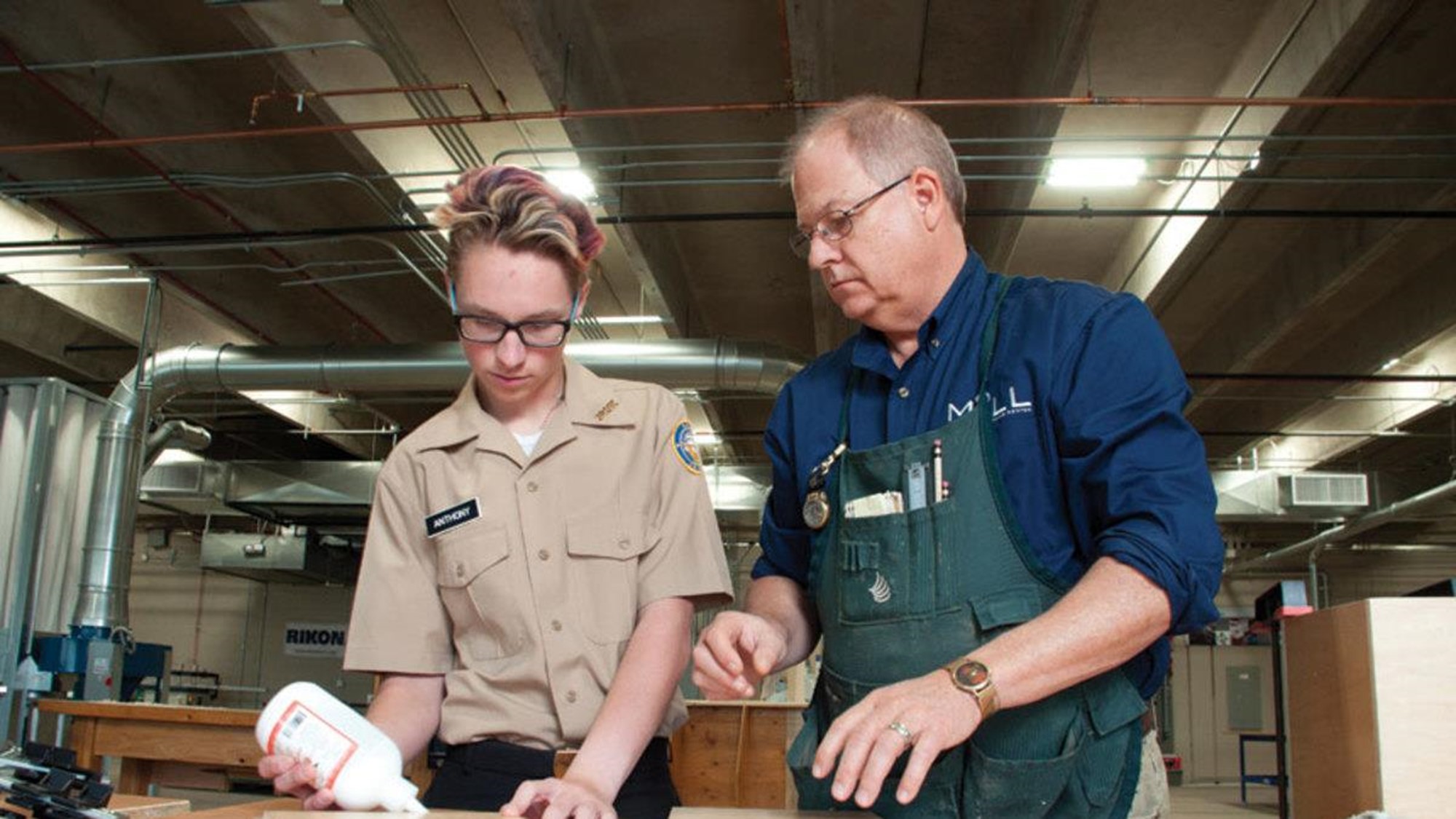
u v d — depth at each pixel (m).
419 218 5.54
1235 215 5.12
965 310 1.23
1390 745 1.78
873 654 1.12
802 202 1.23
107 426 6.32
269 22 4.21
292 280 6.90
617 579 1.33
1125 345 1.10
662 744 1.31
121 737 3.55
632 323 7.62
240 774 3.57
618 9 4.62
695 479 1.43
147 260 6.48
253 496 9.94
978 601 1.07
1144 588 0.93
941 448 1.13
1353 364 7.57
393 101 5.00
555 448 1.35
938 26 4.65
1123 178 5.07
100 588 6.05
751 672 1.13
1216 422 10.12
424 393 8.71
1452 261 6.37
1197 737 12.80
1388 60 4.55
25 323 7.65
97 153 5.77
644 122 5.38
